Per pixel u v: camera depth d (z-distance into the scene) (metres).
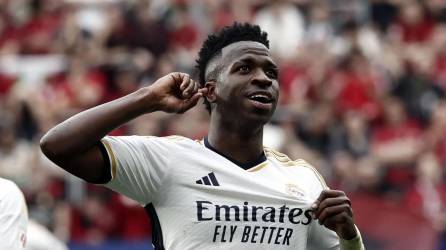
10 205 7.95
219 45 7.31
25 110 19.53
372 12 23.45
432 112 20.25
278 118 18.92
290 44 22.16
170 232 7.02
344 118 18.92
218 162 7.15
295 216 7.09
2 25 23.03
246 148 7.23
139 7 21.73
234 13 22.70
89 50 21.20
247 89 7.11
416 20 23.17
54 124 19.28
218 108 7.25
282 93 20.16
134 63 20.47
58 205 16.89
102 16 23.06
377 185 17.55
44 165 17.44
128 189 7.04
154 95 6.75
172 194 7.05
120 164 6.93
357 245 6.97
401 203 17.47
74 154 6.71
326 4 23.20
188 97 6.81
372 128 19.61
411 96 20.83
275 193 7.10
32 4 23.17
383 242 16.39
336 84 20.30
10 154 18.48
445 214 17.58
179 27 21.86
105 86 20.45
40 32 22.56
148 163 7.04
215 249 6.94
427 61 21.77
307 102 19.55
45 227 16.67
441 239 16.50
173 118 17.53
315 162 17.59
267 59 7.17
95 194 16.92
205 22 22.30
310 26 22.53
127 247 16.36
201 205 6.99
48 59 21.75
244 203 7.04
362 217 16.59
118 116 6.70
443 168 18.78
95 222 16.72
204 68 7.43
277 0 22.48
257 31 7.35
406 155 18.58
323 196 6.86
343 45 21.61
